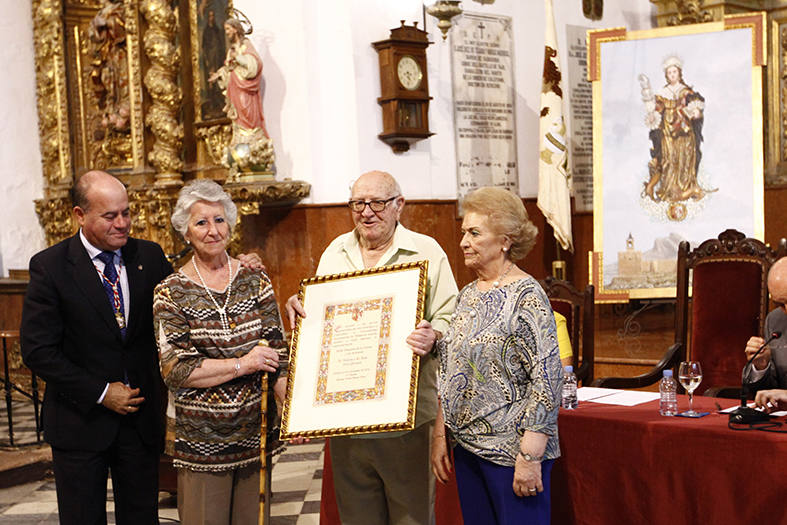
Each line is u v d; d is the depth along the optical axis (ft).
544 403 9.32
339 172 25.00
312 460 20.34
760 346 12.94
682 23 30.99
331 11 24.84
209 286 10.17
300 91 25.27
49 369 10.48
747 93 23.04
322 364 10.21
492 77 28.40
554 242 30.04
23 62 32.68
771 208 30.35
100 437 10.75
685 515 11.13
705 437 10.94
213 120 27.94
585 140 31.14
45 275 10.65
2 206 32.35
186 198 10.09
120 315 10.98
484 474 9.72
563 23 30.53
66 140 32.07
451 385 9.94
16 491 18.99
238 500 10.25
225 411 9.91
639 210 24.08
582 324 16.29
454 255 27.09
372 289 10.38
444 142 27.04
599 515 11.90
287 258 25.58
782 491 10.36
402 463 10.73
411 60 25.31
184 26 28.68
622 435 11.66
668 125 23.76
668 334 28.63
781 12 30.09
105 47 30.73
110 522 16.44
